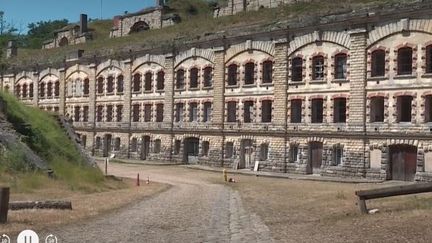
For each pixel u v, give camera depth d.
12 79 90.62
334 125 49.47
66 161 36.28
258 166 55.44
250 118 56.94
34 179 27.97
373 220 16.64
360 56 47.62
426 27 43.62
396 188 18.31
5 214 15.74
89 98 77.00
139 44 70.00
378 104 47.47
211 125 60.38
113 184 36.88
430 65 44.03
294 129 52.41
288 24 52.72
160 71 67.06
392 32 45.72
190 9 89.56
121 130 71.62
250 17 62.97
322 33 50.41
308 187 39.31
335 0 57.09
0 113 34.12
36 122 38.06
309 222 17.86
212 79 60.56
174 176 51.09
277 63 53.94
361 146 47.59
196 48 62.41
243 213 21.41
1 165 27.83
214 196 30.70
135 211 21.25
